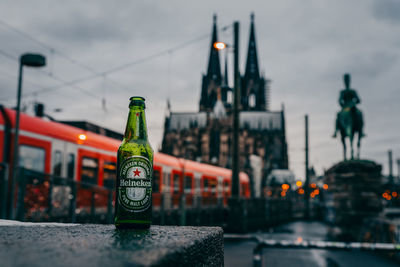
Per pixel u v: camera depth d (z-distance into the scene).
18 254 0.63
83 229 1.17
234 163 18.47
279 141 86.75
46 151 10.23
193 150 80.06
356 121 13.35
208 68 92.06
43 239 0.87
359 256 12.24
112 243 0.80
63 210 9.30
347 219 13.00
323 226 29.92
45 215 8.71
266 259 11.69
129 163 1.25
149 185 1.27
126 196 1.22
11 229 1.15
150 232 1.07
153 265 0.59
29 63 9.63
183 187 18.50
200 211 20.05
